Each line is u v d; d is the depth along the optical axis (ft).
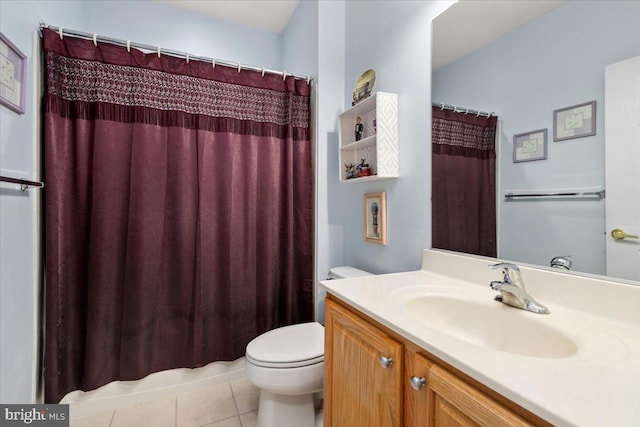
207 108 5.60
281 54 8.86
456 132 3.97
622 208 2.47
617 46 2.48
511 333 2.73
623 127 2.45
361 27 6.01
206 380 5.82
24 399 4.07
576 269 2.78
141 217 5.13
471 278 3.65
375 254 5.56
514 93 3.29
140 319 5.20
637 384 1.59
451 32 4.01
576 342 2.15
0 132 3.43
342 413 3.25
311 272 6.56
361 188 5.98
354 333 3.05
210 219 5.69
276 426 4.37
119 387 5.23
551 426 1.45
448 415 1.97
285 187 6.29
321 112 6.44
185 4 7.52
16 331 3.84
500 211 3.46
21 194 3.99
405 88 4.79
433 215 4.29
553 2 2.94
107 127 4.93
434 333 2.27
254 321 6.14
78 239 4.93
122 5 7.11
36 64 4.41
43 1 4.66
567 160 2.84
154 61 5.21
